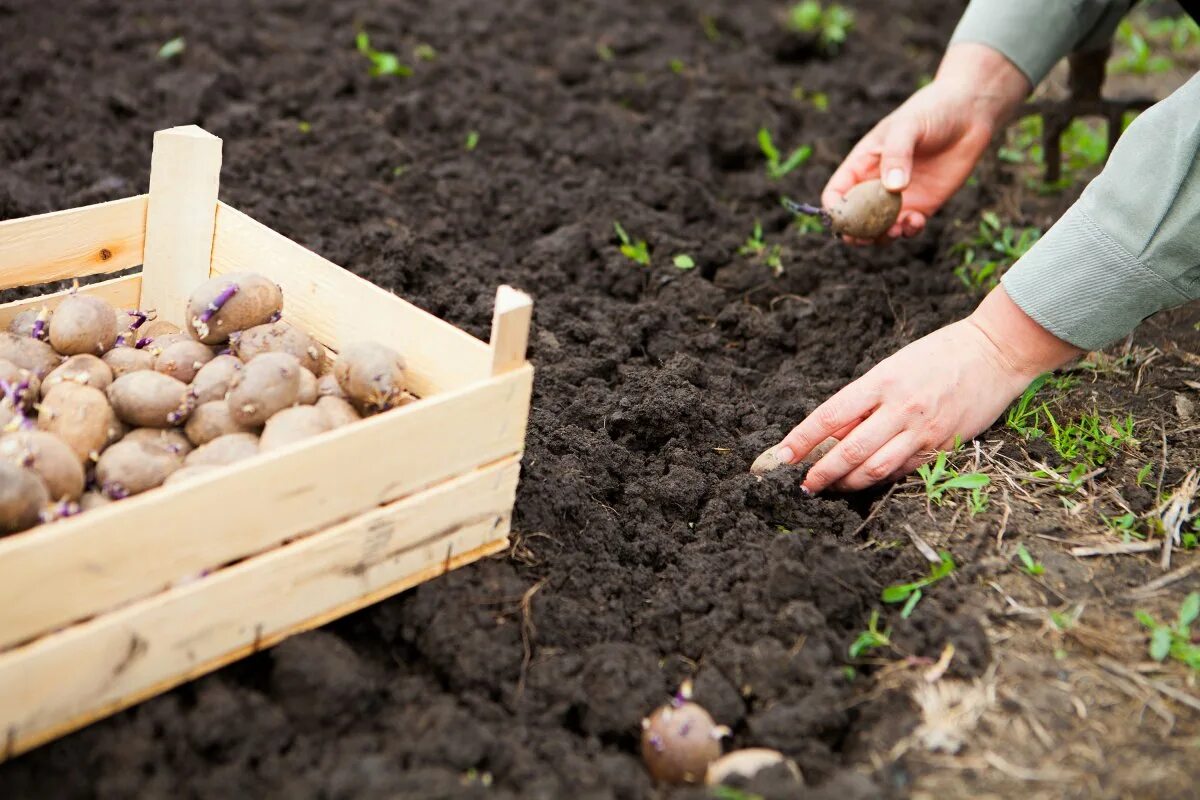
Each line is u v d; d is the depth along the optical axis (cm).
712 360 173
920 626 138
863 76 237
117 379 140
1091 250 143
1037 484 150
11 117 205
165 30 228
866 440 147
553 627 139
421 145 206
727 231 195
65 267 154
